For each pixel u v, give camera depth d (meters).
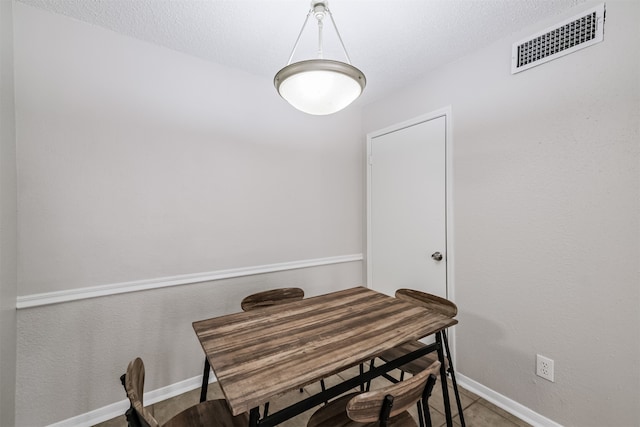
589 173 1.43
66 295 1.57
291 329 1.29
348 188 2.85
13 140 1.41
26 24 1.48
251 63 2.09
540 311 1.62
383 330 1.28
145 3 1.49
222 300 2.11
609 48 1.36
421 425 1.40
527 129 1.66
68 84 1.58
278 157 2.38
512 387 1.73
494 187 1.83
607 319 1.38
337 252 2.77
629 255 1.32
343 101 1.32
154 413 1.76
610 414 1.37
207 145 2.04
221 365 1.00
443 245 2.16
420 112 2.33
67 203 1.58
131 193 1.77
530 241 1.66
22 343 1.47
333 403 1.23
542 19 1.60
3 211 1.27
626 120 1.32
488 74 1.86
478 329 1.92
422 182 2.32
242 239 2.20
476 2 1.48
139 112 1.79
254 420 0.94
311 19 1.62
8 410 1.35
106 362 1.70
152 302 1.84
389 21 1.64
